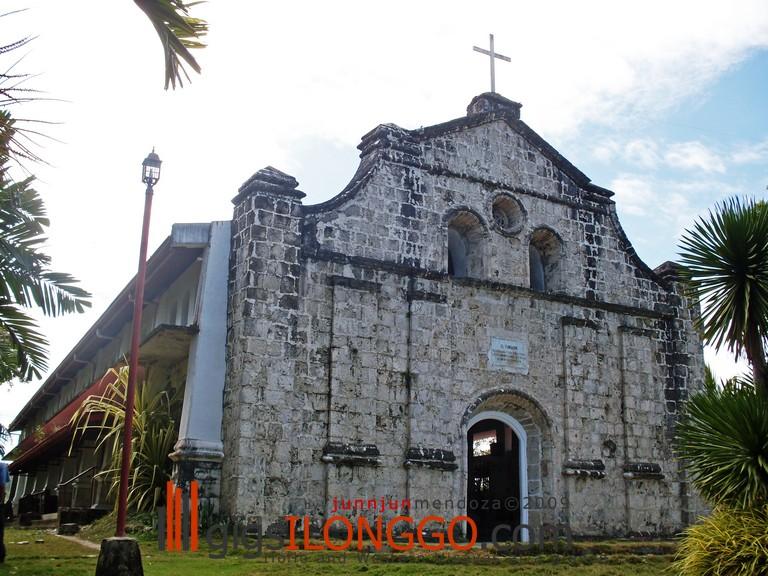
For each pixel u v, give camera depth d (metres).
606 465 25.23
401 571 15.48
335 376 21.14
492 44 27.36
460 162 25.16
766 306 16.75
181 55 9.25
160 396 22.98
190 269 24.14
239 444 19.44
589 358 25.83
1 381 19.48
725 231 17.19
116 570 12.50
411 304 22.86
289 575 14.56
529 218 26.11
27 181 14.98
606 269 27.28
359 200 22.92
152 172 14.93
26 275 15.23
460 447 22.70
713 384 17.28
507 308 24.70
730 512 15.66
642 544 21.11
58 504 29.23
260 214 21.16
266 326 20.50
